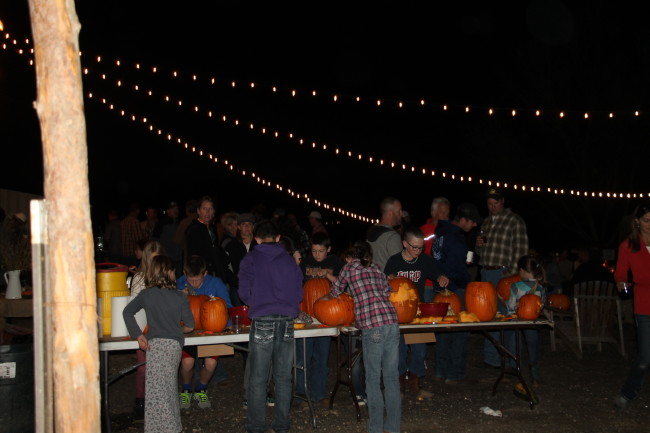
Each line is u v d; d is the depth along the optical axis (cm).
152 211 1231
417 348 665
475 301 634
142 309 512
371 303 507
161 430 465
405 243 630
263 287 503
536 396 628
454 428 547
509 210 786
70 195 285
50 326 288
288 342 506
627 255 585
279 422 507
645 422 568
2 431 425
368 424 505
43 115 287
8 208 1205
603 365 847
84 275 287
